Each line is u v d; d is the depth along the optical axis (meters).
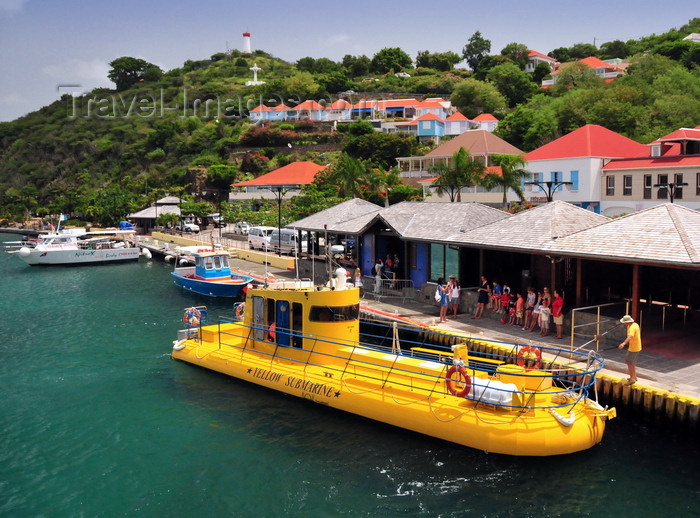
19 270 56.59
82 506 14.30
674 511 13.46
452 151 74.44
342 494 14.48
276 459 16.30
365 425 18.06
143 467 16.09
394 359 18.64
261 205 80.25
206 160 113.88
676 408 16.45
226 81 167.38
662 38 147.50
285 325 21.31
